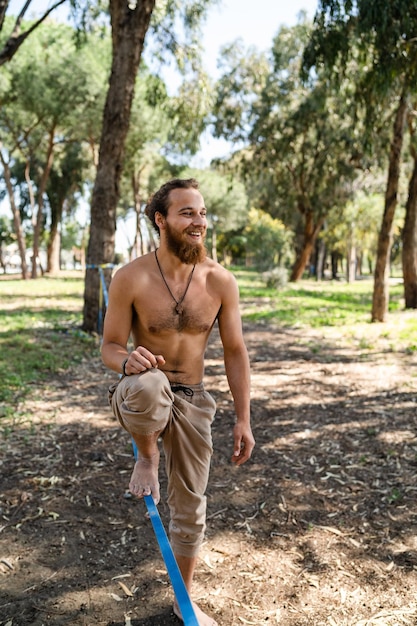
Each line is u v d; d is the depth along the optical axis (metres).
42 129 28.66
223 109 25.80
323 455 5.08
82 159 34.16
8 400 6.46
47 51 23.98
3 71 23.27
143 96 23.45
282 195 31.55
